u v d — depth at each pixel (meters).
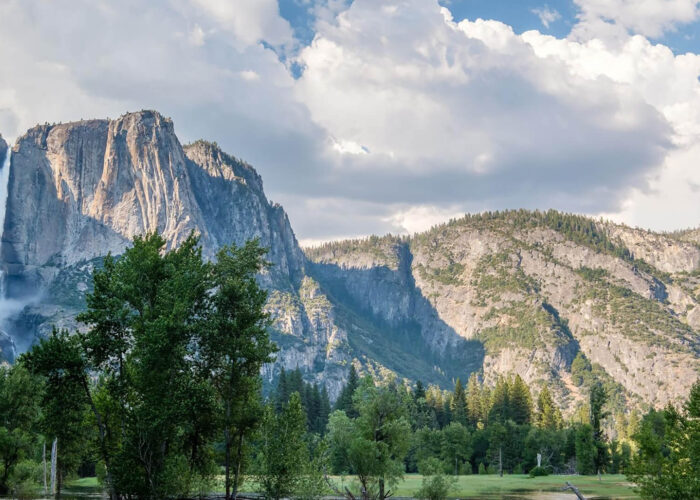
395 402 78.81
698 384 52.28
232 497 71.12
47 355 64.06
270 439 70.69
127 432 65.31
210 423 69.62
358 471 75.50
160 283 69.44
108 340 66.94
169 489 63.00
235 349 68.50
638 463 51.31
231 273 72.31
